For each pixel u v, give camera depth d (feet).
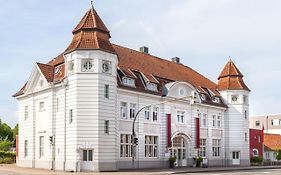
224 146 193.26
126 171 127.13
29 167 147.64
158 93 153.99
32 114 149.48
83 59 128.26
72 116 128.57
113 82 131.85
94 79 127.34
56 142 134.92
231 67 201.67
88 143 124.98
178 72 186.39
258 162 209.46
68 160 127.95
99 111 126.41
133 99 144.25
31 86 152.25
